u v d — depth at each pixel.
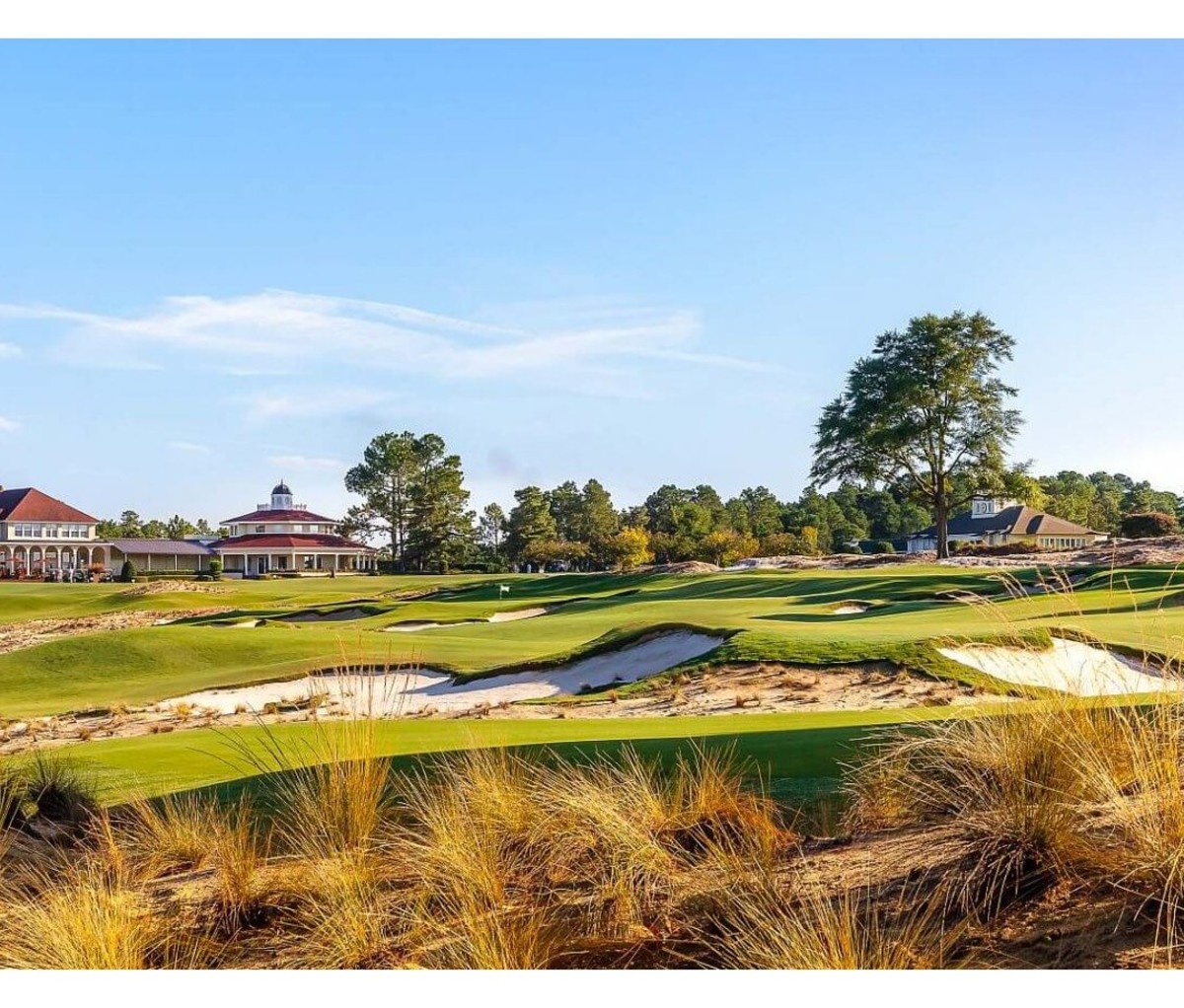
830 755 9.47
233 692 22.64
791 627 21.86
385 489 117.81
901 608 31.62
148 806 8.58
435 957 5.48
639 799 6.86
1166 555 50.16
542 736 12.16
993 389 65.06
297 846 7.08
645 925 5.54
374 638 31.19
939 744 6.59
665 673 18.70
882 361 66.88
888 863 5.72
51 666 29.17
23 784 9.71
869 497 141.00
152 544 117.19
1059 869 5.18
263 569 118.12
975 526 101.31
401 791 8.36
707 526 104.12
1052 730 5.71
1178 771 5.36
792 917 5.12
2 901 6.53
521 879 6.21
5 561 110.44
